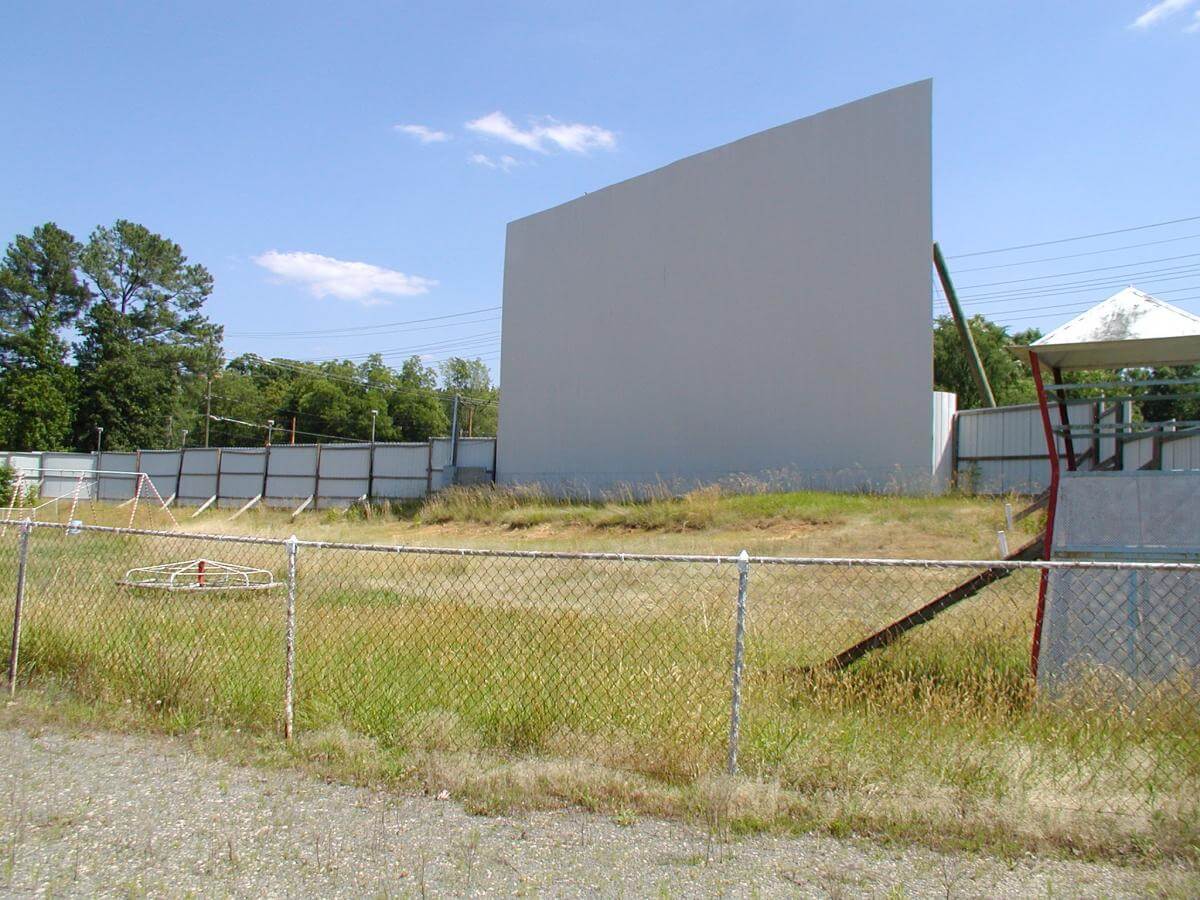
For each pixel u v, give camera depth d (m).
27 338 62.56
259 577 12.45
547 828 4.15
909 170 21.50
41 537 16.42
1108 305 7.02
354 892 3.51
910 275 21.36
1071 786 4.46
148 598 9.10
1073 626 6.27
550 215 31.89
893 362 21.53
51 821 4.19
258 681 6.04
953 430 21.61
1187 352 7.35
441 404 89.00
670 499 23.20
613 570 12.48
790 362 23.84
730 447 25.31
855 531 16.81
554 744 5.09
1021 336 40.94
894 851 3.90
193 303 74.25
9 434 53.28
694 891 3.53
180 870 3.69
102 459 46.88
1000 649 6.60
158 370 67.00
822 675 6.04
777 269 24.31
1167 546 6.36
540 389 31.91
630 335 28.64
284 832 4.08
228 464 40.38
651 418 27.78
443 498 28.53
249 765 5.01
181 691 6.01
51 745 5.36
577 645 6.77
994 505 17.36
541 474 31.58
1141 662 5.91
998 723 5.16
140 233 70.81
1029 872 3.71
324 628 7.60
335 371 90.38
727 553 16.11
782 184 24.28
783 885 3.59
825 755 4.76
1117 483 6.59
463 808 4.39
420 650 6.88
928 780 4.51
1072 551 6.62
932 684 5.77
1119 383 6.93
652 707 5.32
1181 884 3.58
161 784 4.70
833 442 22.70
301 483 37.50
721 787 4.38
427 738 5.25
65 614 7.84
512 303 33.25
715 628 7.06
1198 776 4.48
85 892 3.48
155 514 32.47
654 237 27.98
